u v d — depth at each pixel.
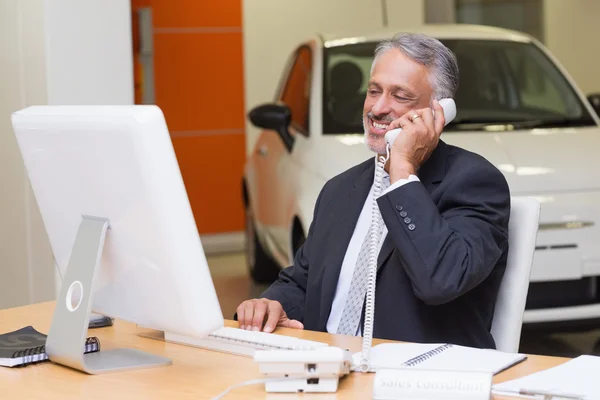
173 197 2.14
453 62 3.06
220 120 10.42
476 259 2.67
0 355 2.48
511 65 6.61
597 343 5.96
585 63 10.68
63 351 2.38
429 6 10.98
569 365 2.27
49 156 2.40
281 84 7.57
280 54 10.52
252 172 7.55
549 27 10.89
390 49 3.06
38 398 2.17
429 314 2.84
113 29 4.98
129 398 2.15
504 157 5.60
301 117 6.55
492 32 6.98
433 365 2.31
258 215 7.34
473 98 6.39
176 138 10.26
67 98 4.86
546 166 5.54
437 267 2.63
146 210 2.16
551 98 6.46
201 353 2.56
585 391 2.07
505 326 2.95
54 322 2.43
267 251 7.25
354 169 3.23
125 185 2.18
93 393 2.20
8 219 5.07
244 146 10.55
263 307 2.91
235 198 10.54
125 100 5.03
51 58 4.79
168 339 2.71
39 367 2.44
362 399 2.09
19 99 4.94
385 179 3.00
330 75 6.45
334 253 3.08
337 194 3.19
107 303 2.46
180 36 10.19
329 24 10.61
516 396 2.09
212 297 2.23
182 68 10.23
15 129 2.48
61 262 2.59
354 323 2.94
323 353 2.12
